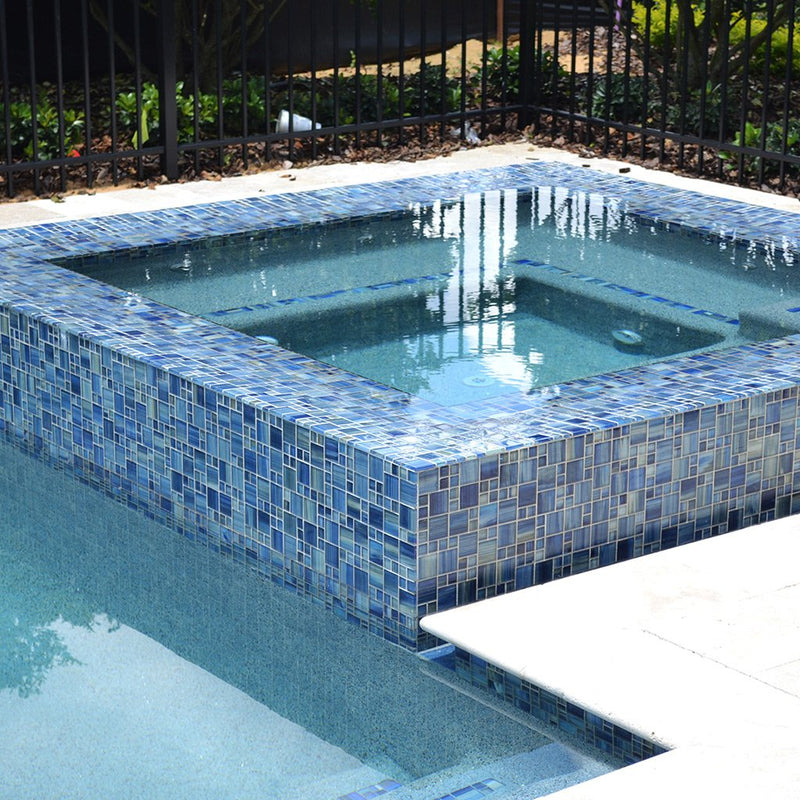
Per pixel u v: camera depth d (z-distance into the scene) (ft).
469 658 13.25
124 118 32.78
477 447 13.38
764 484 15.56
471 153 32.81
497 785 11.21
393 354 17.04
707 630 12.53
